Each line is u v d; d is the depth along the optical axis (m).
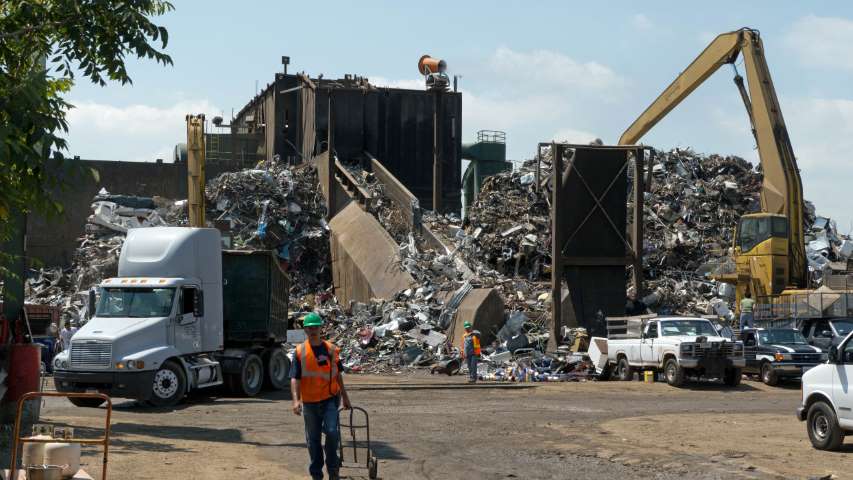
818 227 57.56
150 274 23.48
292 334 29.64
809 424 15.50
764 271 37.84
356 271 53.03
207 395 25.98
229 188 60.69
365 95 74.38
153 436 16.36
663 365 29.91
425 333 39.84
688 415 21.09
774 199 38.84
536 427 18.36
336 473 10.87
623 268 41.28
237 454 14.03
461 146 78.12
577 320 40.38
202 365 23.77
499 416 20.52
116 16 11.52
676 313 44.75
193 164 37.00
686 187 58.62
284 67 77.44
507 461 13.91
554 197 39.44
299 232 60.09
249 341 26.97
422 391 27.30
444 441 16.12
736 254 39.12
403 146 76.56
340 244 56.72
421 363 37.16
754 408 23.17
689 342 28.98
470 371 30.72
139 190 68.88
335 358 11.00
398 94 76.44
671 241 53.12
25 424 14.93
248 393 25.73
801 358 29.86
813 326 33.62
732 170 61.69
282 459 13.73
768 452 14.90
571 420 19.78
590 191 40.06
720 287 48.56
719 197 58.03
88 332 21.98
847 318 32.97
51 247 64.25
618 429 18.08
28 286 55.97
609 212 40.56
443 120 77.56
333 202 62.31
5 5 11.96
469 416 20.45
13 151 10.05
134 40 11.62
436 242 53.28
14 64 11.81
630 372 32.09
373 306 44.41
